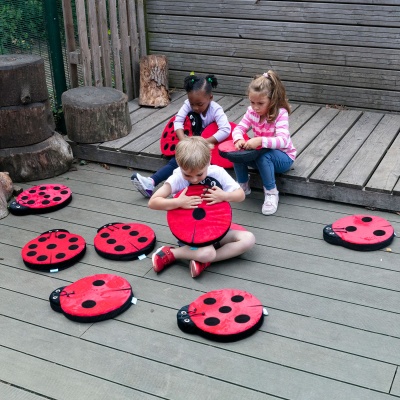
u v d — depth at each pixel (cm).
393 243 340
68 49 505
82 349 268
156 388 245
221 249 324
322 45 507
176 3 548
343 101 518
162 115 518
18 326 285
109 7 515
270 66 534
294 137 452
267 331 275
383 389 240
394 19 473
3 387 248
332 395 238
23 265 334
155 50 577
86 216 384
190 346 268
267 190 378
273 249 340
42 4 486
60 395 243
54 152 436
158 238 356
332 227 347
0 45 476
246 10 524
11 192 412
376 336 270
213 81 397
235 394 240
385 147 430
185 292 305
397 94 496
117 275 320
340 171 396
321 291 302
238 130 386
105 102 452
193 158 297
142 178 394
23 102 416
